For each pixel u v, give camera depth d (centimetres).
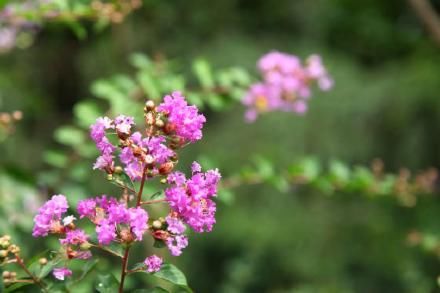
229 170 891
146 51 833
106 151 182
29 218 389
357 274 880
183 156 897
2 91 658
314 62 459
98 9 359
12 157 764
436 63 962
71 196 406
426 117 898
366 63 1079
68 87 928
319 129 914
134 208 174
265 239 889
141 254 527
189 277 898
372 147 910
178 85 401
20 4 375
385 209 912
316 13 1055
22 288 232
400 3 1070
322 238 900
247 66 954
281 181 402
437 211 848
